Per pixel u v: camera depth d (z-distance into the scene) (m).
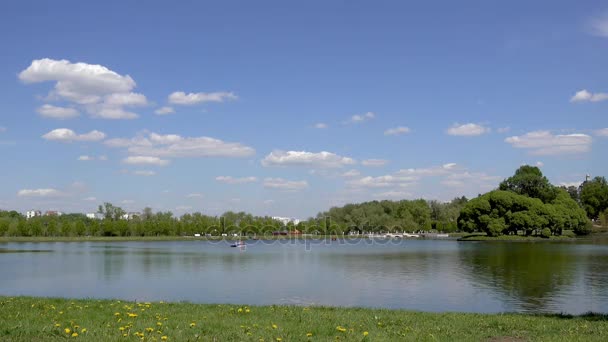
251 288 59.16
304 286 61.12
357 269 85.81
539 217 188.38
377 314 27.72
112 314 25.23
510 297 51.62
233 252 146.00
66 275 75.62
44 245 184.62
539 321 25.89
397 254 129.75
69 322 22.14
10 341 18.17
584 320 26.62
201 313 26.09
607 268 82.88
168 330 20.81
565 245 159.00
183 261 106.75
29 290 57.34
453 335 21.59
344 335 20.80
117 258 116.19
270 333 20.70
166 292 55.41
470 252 132.25
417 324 24.25
